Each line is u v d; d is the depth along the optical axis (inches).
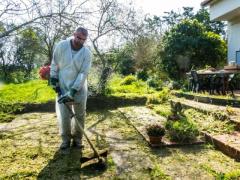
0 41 315.9
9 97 431.5
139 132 236.2
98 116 312.0
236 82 439.5
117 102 372.2
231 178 147.2
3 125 279.0
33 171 162.9
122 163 172.1
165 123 237.8
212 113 255.6
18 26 303.9
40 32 375.9
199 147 199.5
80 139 201.2
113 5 428.5
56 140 221.8
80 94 192.9
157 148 198.8
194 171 158.4
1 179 153.1
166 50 722.2
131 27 452.1
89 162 164.4
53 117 315.3
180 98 386.9
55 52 189.6
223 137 201.0
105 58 489.7
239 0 493.4
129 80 596.1
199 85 414.0
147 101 370.0
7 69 855.7
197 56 709.3
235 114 243.0
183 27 717.3
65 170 163.5
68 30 327.3
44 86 530.6
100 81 395.5
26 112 350.0
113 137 226.5
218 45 708.0
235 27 582.6
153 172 157.6
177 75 714.2
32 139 226.1
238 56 534.0
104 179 151.5
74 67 187.2
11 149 201.8
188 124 220.8
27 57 858.1
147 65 791.7
